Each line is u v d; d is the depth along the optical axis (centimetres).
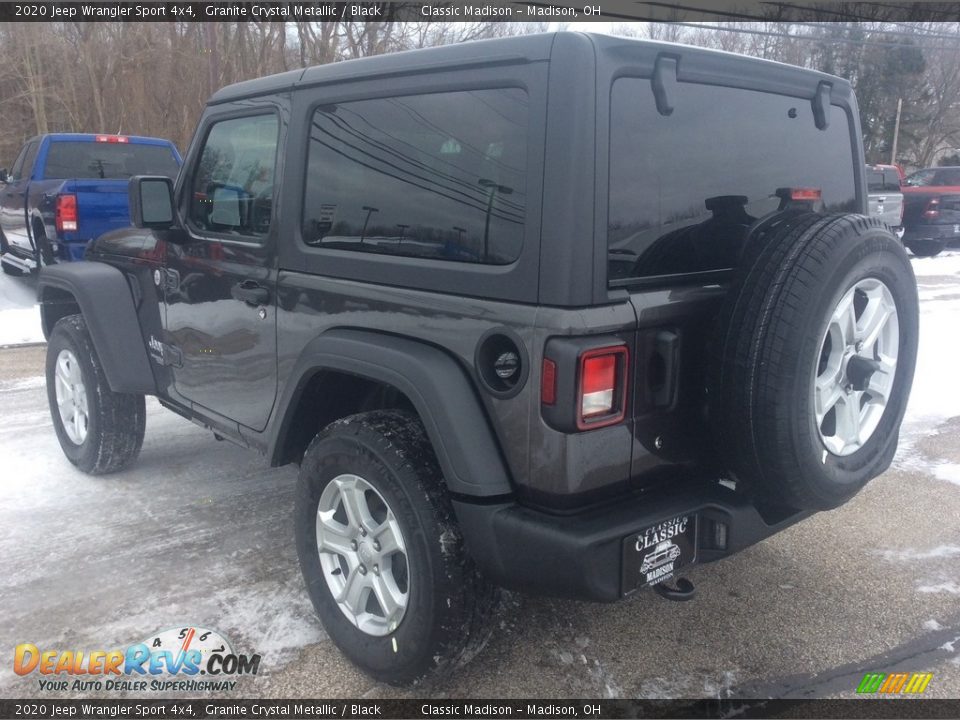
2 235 1153
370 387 313
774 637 309
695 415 257
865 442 278
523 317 228
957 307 1007
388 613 266
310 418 313
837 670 289
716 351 245
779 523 269
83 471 462
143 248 405
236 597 334
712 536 254
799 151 300
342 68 290
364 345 265
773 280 238
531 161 227
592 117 221
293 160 306
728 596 338
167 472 471
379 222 274
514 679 283
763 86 279
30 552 371
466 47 246
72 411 464
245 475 466
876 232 253
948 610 328
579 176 220
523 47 231
